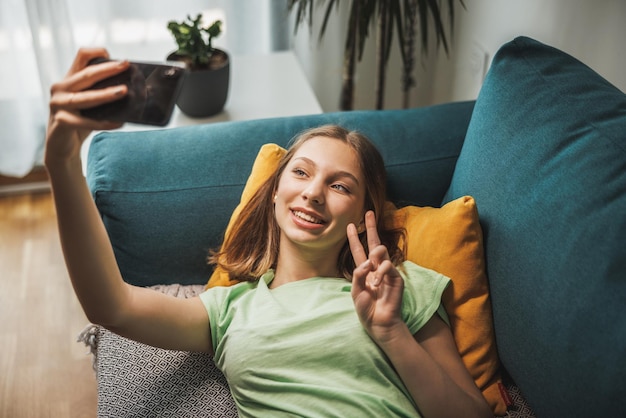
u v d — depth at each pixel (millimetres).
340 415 1146
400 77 2609
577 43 1638
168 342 1247
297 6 2432
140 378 1295
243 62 2311
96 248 1077
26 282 2271
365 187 1359
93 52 992
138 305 1191
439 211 1339
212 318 1293
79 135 976
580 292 1068
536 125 1239
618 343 998
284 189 1307
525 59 1331
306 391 1178
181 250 1508
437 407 1151
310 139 1369
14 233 2479
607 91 1222
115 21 2389
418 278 1286
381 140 1567
